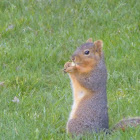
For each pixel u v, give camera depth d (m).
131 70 13.54
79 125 9.81
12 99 11.95
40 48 14.54
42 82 12.91
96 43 10.31
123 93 12.40
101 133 9.80
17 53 14.24
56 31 16.08
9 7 17.61
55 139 9.90
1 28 15.96
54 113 11.13
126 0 17.92
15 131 9.93
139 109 11.24
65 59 14.30
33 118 10.82
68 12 17.25
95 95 10.03
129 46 14.84
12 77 12.96
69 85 12.76
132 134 9.57
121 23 16.62
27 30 15.96
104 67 10.27
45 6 17.56
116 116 10.99
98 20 16.80
